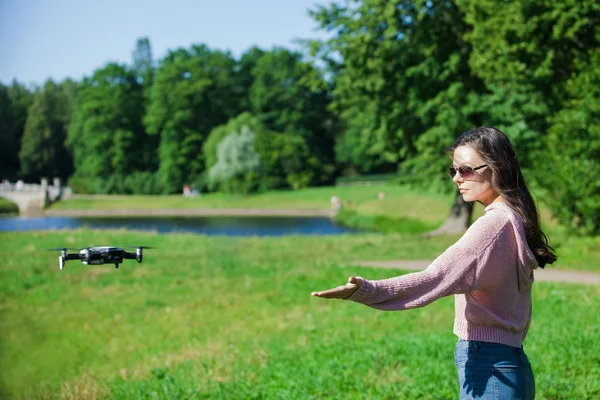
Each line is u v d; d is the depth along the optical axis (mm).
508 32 22328
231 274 16891
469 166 3084
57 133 99688
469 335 2996
